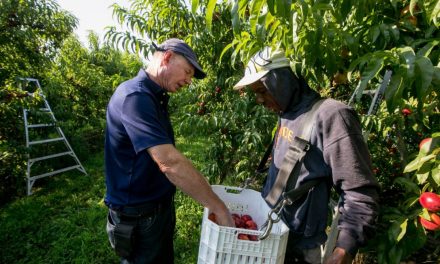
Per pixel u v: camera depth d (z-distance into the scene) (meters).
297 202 1.28
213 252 1.16
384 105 2.06
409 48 1.04
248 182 1.67
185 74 1.64
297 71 1.39
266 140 2.97
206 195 1.34
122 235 1.67
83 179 4.98
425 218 1.38
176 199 3.88
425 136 2.25
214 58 3.18
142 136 1.39
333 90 2.22
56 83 5.91
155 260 1.81
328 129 1.16
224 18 2.87
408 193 1.75
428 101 1.69
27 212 3.81
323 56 1.39
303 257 1.30
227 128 3.20
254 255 1.15
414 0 1.12
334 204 2.10
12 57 4.80
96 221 3.57
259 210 1.50
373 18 1.41
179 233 3.17
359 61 1.15
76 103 6.85
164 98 1.64
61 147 5.64
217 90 3.37
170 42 1.62
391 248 1.53
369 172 1.11
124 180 1.63
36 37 5.23
